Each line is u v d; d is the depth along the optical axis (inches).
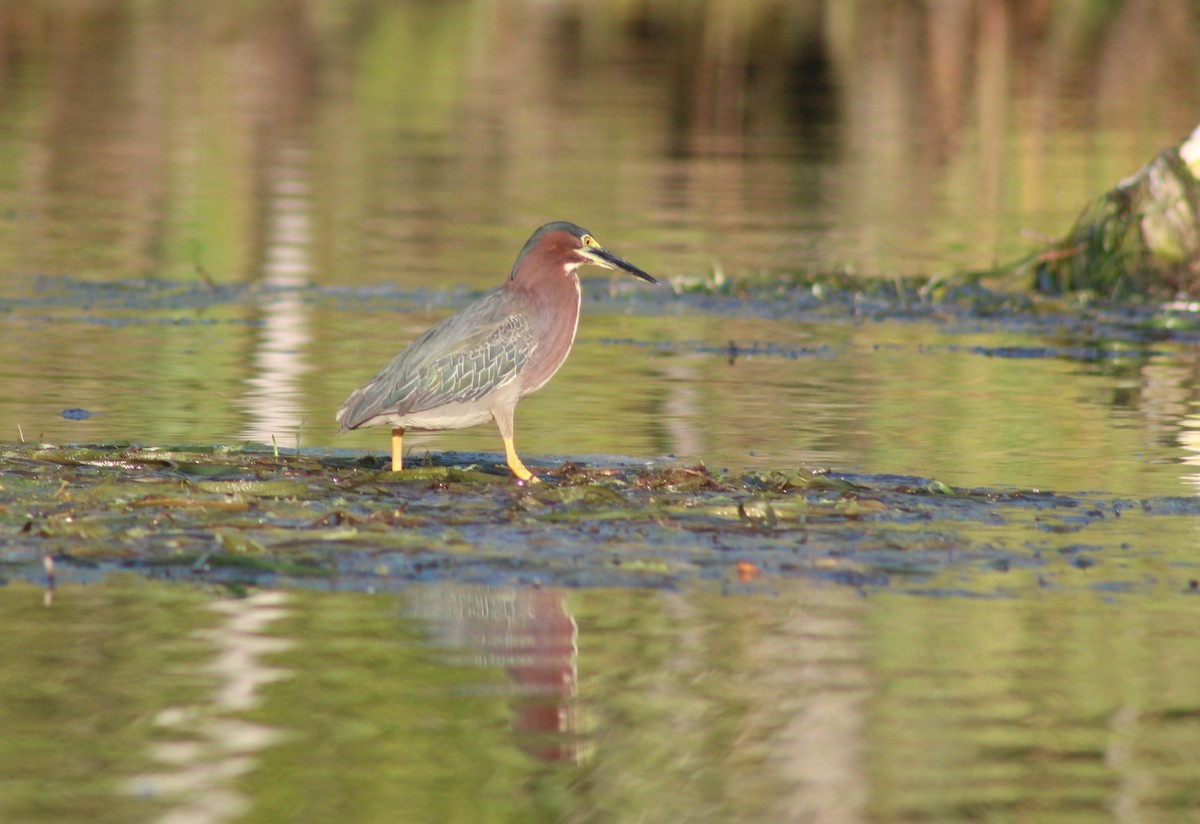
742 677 317.1
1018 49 1795.0
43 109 1373.0
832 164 1248.2
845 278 857.5
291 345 688.4
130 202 1039.6
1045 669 322.3
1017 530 415.2
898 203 1104.8
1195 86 1600.6
